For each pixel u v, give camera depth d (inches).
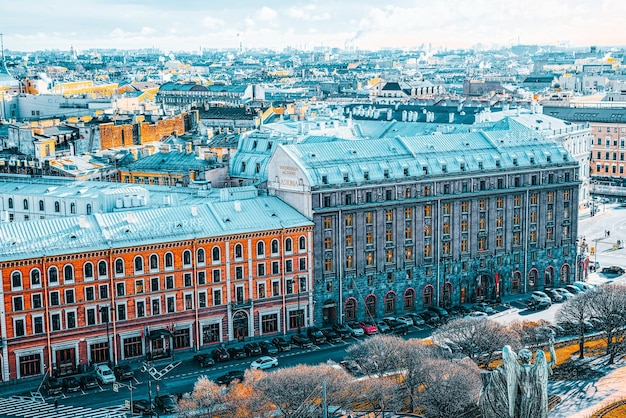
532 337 7416.3
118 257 7352.4
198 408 5654.5
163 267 7554.1
